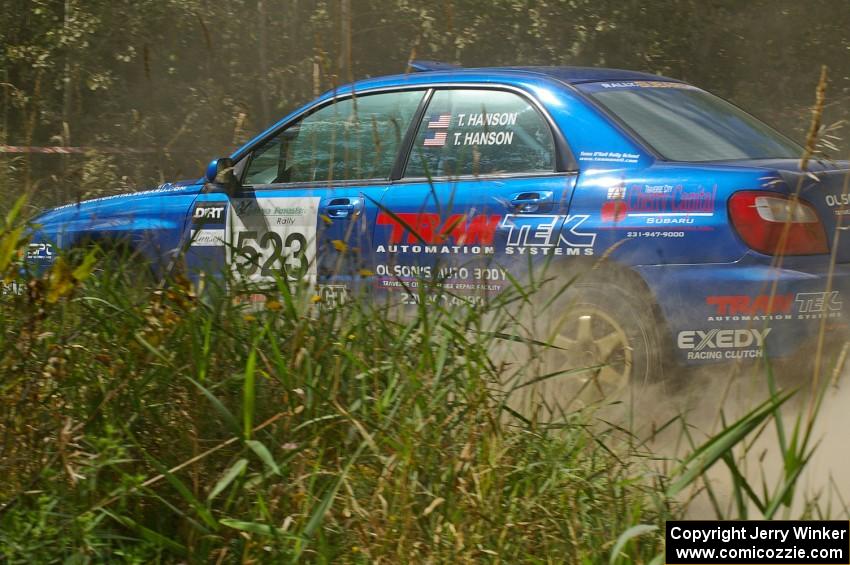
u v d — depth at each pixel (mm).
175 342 3553
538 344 3645
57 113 15391
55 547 2965
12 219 3848
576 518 3115
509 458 3285
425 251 5543
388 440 3133
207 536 2936
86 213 6695
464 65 17062
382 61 17938
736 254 4734
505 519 3051
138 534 3111
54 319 3836
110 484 3184
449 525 2941
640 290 4922
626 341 4918
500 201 5348
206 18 17250
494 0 16672
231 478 2971
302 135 6328
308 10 18594
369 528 2975
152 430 3455
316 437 3219
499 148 5555
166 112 16391
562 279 5113
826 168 4953
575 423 3590
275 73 18078
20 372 3428
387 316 3877
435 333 3740
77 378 3543
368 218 5812
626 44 16250
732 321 4719
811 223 4766
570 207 5148
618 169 5113
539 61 16766
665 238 4871
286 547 2910
